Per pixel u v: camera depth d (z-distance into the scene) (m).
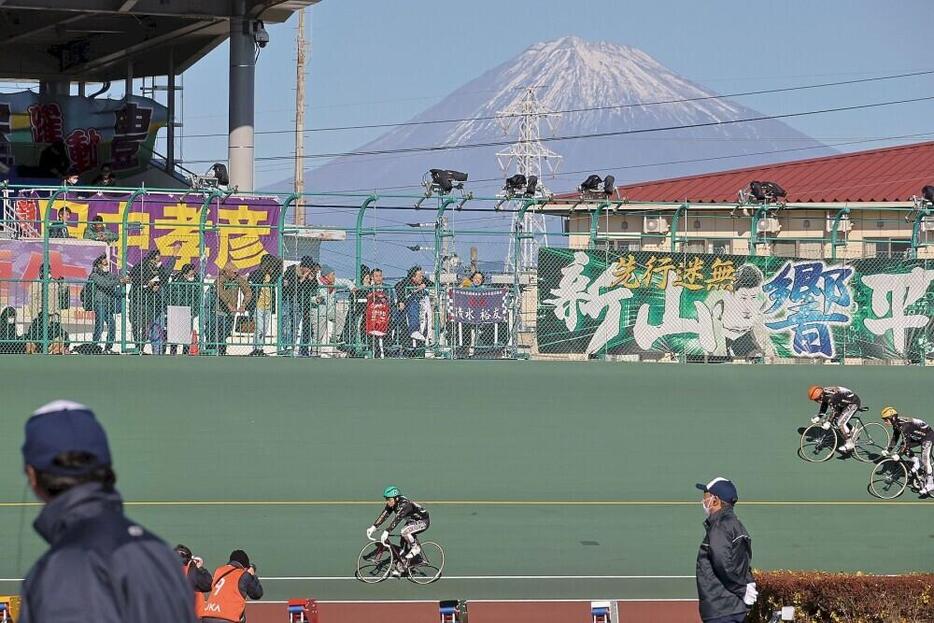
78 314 69.38
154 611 9.06
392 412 66.62
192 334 70.81
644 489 59.56
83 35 119.00
